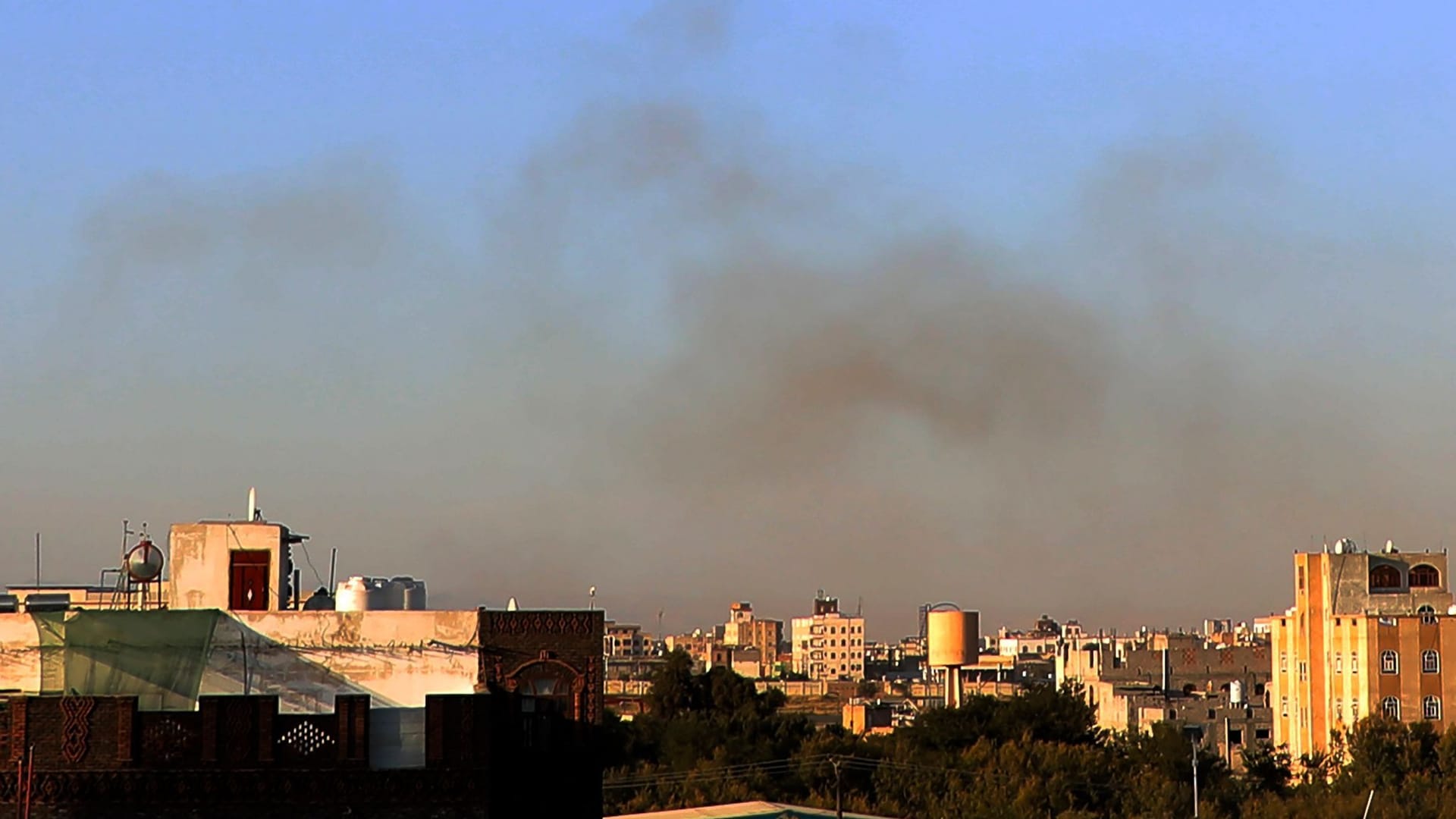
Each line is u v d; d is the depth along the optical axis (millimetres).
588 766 102812
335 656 99062
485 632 102188
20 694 92438
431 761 84438
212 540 106625
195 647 93562
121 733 82938
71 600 116688
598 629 104500
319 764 83875
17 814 81625
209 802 83000
